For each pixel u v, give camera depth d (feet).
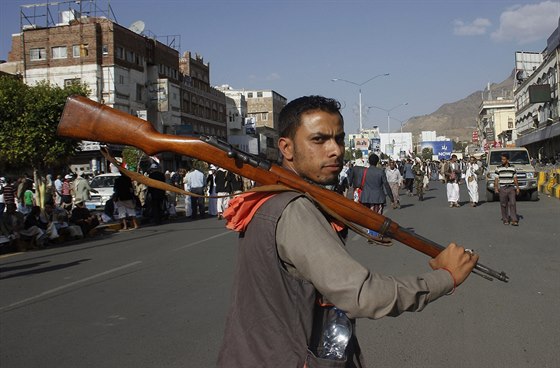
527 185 69.05
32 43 134.51
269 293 5.40
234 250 35.88
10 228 39.73
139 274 28.60
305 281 5.39
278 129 6.37
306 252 5.07
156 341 17.26
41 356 16.20
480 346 16.17
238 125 222.69
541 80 187.21
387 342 16.74
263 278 5.41
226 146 5.76
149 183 5.93
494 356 15.34
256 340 5.45
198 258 33.14
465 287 23.41
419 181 80.53
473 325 18.17
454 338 16.96
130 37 141.38
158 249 37.93
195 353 16.12
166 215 62.64
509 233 40.34
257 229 5.47
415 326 18.26
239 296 5.68
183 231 49.55
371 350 16.07
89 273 29.53
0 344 17.37
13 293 25.02
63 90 86.22
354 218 5.73
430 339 16.92
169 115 158.51
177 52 169.07
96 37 131.54
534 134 187.73
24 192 61.82
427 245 5.76
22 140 81.61
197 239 42.75
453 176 66.54
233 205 5.70
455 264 5.35
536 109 198.29
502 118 331.98
